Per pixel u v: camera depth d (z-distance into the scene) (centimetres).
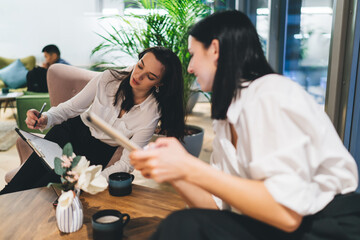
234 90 87
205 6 271
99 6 595
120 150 192
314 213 84
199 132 291
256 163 76
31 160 178
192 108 507
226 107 90
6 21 605
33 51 617
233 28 86
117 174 143
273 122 76
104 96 188
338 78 208
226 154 95
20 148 208
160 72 171
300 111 75
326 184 84
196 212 83
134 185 146
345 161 84
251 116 80
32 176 177
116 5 592
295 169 74
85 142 196
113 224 102
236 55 86
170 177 77
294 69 351
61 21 605
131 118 184
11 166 300
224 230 81
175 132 192
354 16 195
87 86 195
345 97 208
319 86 303
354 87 204
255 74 89
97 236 103
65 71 237
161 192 140
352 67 201
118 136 86
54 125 204
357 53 200
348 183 87
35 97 305
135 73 171
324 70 291
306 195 74
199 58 91
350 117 209
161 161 76
